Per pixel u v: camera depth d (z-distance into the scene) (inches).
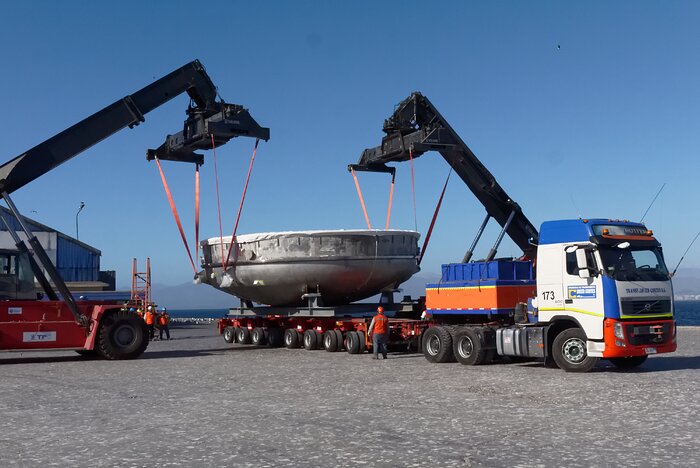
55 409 463.8
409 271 994.7
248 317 1097.4
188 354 948.6
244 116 893.8
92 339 848.9
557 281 663.8
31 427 399.9
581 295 644.7
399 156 913.5
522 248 940.0
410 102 892.6
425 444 343.3
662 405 448.1
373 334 832.3
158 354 959.0
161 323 1339.8
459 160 900.0
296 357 867.4
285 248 948.6
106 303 894.4
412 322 871.7
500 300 753.0
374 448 335.9
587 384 558.6
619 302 626.8
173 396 519.5
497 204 919.7
